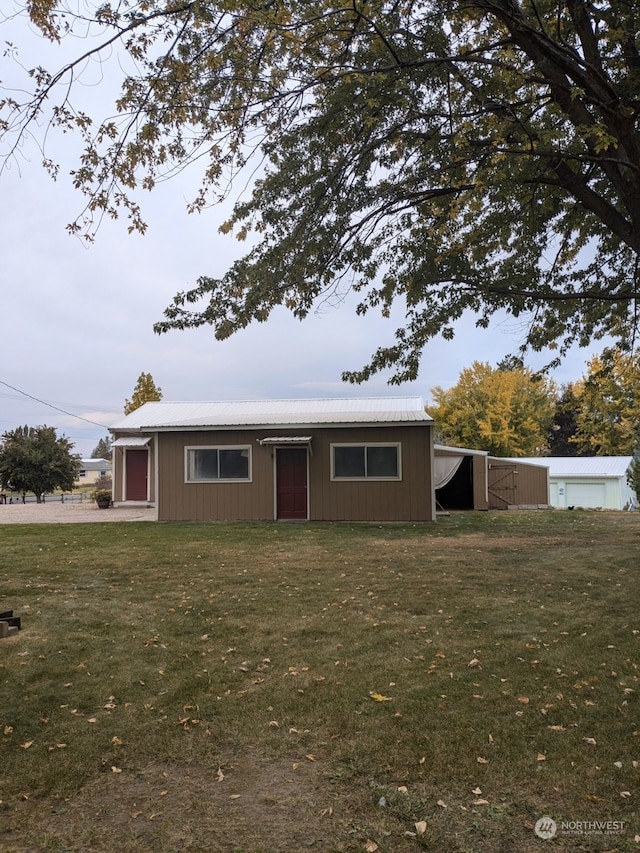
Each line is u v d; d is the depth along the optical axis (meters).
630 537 12.88
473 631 5.91
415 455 16.88
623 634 5.72
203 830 2.81
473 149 6.56
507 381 36.81
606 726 3.79
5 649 5.49
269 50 5.55
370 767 3.38
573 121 5.98
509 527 15.19
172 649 5.50
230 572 9.10
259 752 3.58
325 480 17.11
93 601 7.31
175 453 17.61
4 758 3.51
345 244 7.52
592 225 8.55
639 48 6.22
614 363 10.21
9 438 30.80
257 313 7.43
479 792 3.10
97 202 5.35
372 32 5.52
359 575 8.77
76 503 29.12
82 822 2.88
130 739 3.75
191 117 5.56
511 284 8.25
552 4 5.81
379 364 9.05
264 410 22.73
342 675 4.79
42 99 4.56
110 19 4.57
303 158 7.08
